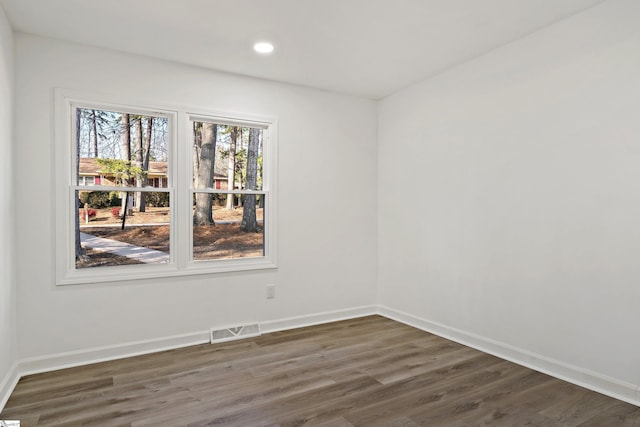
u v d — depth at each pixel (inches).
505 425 82.2
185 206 131.9
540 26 107.7
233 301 140.3
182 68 131.3
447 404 91.0
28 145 109.2
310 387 99.6
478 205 128.3
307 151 155.6
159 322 127.3
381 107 172.4
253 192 146.3
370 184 172.4
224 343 133.4
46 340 111.2
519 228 115.6
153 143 129.4
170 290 129.1
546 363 108.7
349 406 89.9
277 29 108.5
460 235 135.0
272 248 148.1
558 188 105.5
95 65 118.1
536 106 110.7
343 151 164.6
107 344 119.3
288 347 129.3
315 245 157.5
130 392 96.5
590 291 98.9
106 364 114.7
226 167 142.3
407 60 130.3
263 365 114.0
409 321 156.5
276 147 148.4
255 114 144.3
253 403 91.1
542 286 109.7
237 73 140.4
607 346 95.7
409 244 157.2
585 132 99.3
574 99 101.6
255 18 102.3
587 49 98.7
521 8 98.0
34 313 109.8
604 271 96.0
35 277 110.0
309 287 156.2
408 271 157.6
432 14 100.7
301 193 154.3
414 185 154.7
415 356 121.4
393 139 165.6
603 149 95.8
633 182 90.4
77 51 115.8
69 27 106.3
